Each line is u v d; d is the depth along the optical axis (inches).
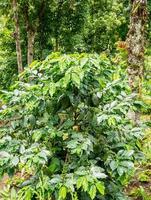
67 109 163.3
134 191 234.5
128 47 301.1
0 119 167.3
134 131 164.1
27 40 633.0
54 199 157.8
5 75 657.0
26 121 161.2
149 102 286.8
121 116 160.9
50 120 157.8
